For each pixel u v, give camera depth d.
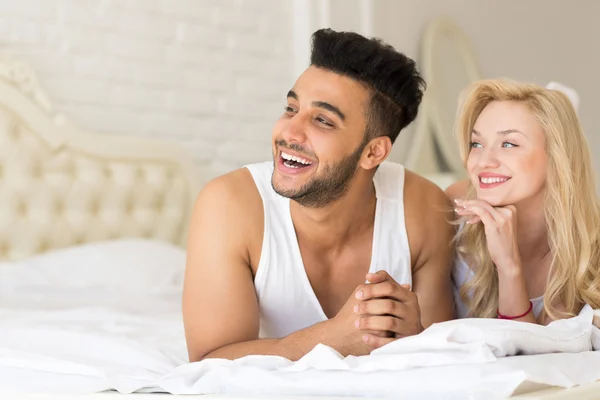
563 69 4.67
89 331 1.69
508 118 1.44
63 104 3.11
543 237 1.52
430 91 3.92
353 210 1.46
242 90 3.54
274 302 1.49
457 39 4.08
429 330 1.10
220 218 1.45
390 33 3.86
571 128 1.45
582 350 1.23
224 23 3.49
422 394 1.00
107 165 3.12
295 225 1.48
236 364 1.15
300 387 1.06
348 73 1.38
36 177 2.95
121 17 3.24
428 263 1.58
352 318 1.28
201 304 1.43
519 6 4.45
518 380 0.95
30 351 1.47
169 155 3.26
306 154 1.35
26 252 2.91
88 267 2.69
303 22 3.66
